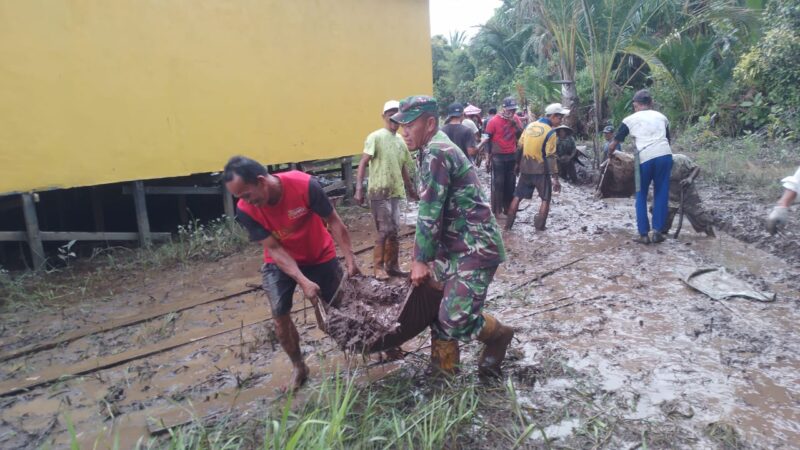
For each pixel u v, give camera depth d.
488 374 3.68
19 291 6.21
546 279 5.89
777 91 13.90
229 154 8.47
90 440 3.46
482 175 13.99
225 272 6.89
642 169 6.83
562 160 11.80
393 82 10.95
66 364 4.57
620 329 4.56
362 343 3.37
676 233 7.12
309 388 3.77
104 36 7.07
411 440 2.99
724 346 4.16
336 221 3.70
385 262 6.28
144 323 5.35
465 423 3.23
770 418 3.25
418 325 3.49
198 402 3.81
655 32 17.25
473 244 3.36
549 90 20.20
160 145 7.71
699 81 16.20
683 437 3.09
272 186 3.28
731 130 15.28
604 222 8.34
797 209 8.09
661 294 5.28
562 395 3.55
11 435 3.56
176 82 7.79
